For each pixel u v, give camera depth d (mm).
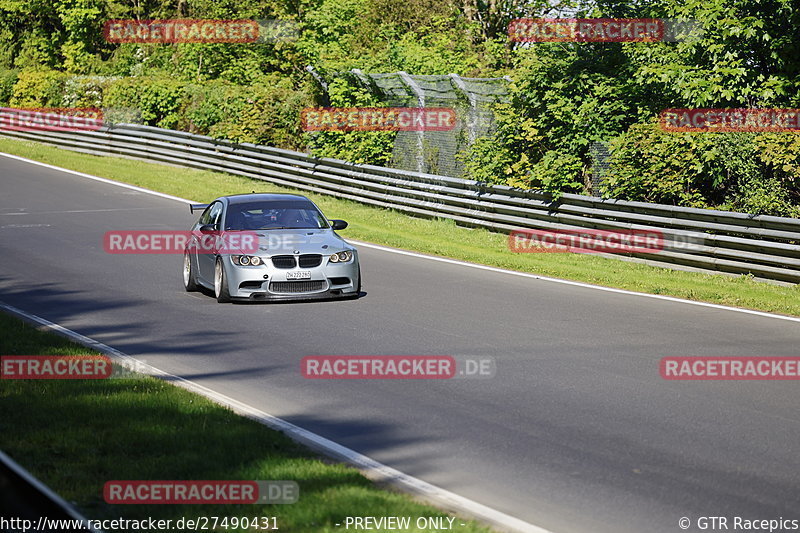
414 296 34812
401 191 56719
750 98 46188
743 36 45000
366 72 69500
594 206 45656
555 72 51344
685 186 45125
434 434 18297
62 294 34750
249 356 25172
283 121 69000
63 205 59188
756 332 28906
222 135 71312
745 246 39062
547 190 47969
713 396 21266
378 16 94438
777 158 40031
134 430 16781
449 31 87562
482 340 27250
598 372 23500
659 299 34906
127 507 13070
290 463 15164
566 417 19500
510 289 36594
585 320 30531
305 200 37625
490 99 56594
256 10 98500
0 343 24266
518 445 17562
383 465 16141
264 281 32812
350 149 61906
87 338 27219
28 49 118812
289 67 96125
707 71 45000
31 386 19844
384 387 22000
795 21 44375
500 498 14688
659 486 15273
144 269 40656
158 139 77312
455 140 57656
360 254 45438
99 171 73062
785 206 39969
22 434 16469
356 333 28141
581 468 16203
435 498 14250
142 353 25484
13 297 34000
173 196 63625
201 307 32562
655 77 46469
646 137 45219
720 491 15047
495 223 50750
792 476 15828
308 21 94188
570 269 41062
